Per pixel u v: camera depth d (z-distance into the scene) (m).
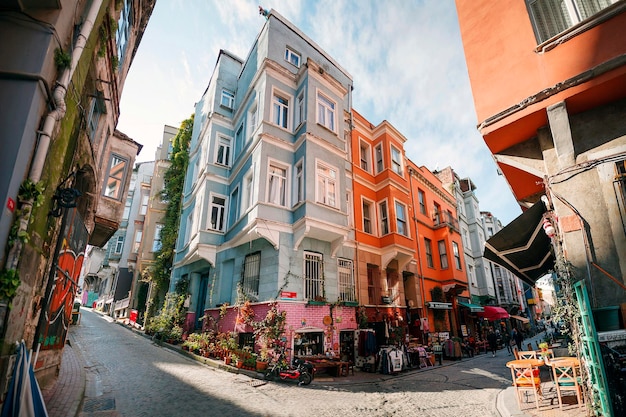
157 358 12.19
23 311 4.70
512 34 6.89
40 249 5.21
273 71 14.55
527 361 6.70
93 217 9.71
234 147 17.45
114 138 12.48
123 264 34.38
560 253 6.06
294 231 12.46
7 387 4.11
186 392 7.62
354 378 10.61
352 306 13.38
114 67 8.37
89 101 7.36
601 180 5.50
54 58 4.76
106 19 7.03
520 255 8.56
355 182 16.75
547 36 6.47
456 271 20.95
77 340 15.84
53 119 4.74
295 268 12.05
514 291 35.38
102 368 10.06
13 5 4.55
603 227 5.32
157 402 6.80
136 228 30.62
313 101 14.31
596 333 4.63
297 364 9.74
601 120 5.87
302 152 13.32
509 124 6.50
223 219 16.31
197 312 16.62
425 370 12.51
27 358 4.11
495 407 6.97
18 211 4.21
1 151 4.08
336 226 12.85
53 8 4.77
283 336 10.65
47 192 5.18
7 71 4.32
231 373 10.15
